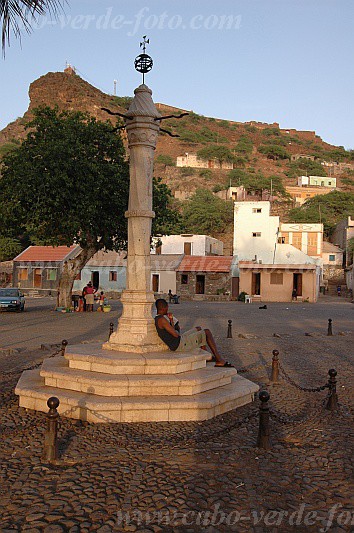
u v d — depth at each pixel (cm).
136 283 830
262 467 539
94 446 587
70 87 15250
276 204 8612
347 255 6219
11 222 2552
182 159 11725
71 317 2447
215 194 9150
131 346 802
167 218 2838
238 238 5156
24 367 1076
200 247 5444
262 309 3450
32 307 3291
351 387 960
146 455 564
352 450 601
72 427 651
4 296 2770
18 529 401
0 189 2492
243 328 2075
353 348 1505
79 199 2355
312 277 4572
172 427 664
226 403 743
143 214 828
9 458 552
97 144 2562
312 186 9906
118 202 2469
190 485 488
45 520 416
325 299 5050
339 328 2123
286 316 2811
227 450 588
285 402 839
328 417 749
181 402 689
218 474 517
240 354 1345
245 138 15688
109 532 401
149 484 488
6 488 474
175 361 757
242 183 9462
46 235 2642
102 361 754
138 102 841
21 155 2425
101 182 2392
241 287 4709
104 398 695
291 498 468
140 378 720
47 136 2483
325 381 1009
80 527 407
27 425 660
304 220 7488
